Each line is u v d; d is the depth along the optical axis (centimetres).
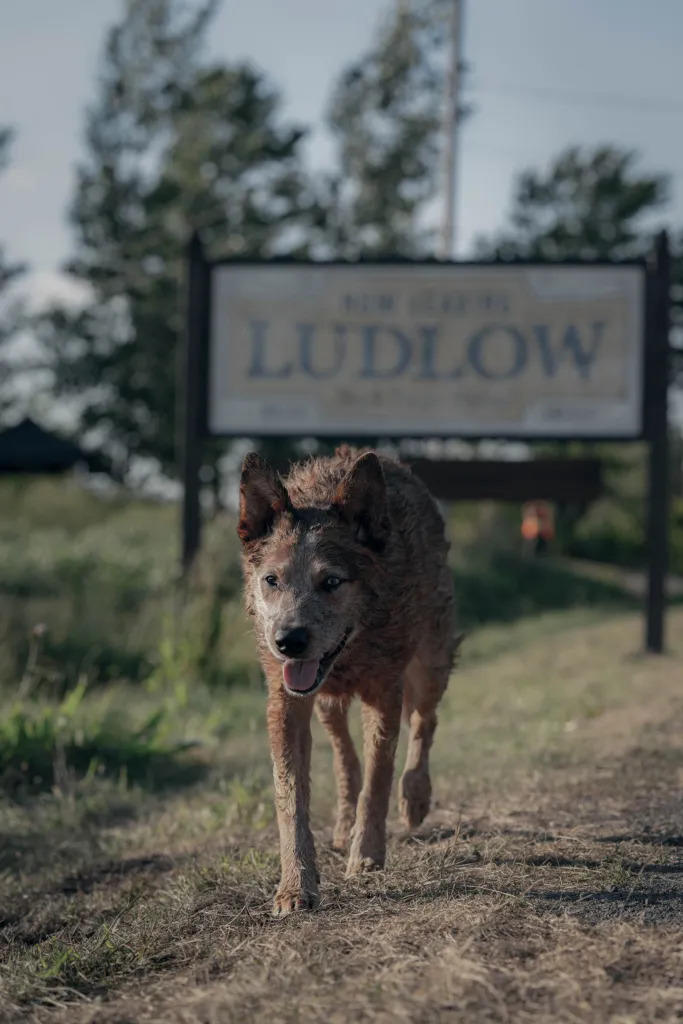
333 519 574
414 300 1673
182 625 1453
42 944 562
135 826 841
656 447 1647
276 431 1688
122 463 5447
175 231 5338
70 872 728
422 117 5444
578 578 2828
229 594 1520
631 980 392
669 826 654
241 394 1692
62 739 1040
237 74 5481
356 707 1205
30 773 989
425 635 665
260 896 554
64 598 1603
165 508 3238
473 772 873
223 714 1215
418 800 668
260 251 5338
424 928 454
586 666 1530
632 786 774
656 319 1645
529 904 483
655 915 470
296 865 528
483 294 1666
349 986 400
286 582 555
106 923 574
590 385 1656
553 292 1658
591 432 1658
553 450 4659
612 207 6041
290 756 555
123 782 948
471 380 1669
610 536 4281
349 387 1681
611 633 1859
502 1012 368
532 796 761
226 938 494
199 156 5353
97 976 484
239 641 1468
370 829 582
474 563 2586
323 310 1684
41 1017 438
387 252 5538
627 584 3089
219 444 4931
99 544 2134
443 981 392
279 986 411
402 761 927
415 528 630
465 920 457
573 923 454
